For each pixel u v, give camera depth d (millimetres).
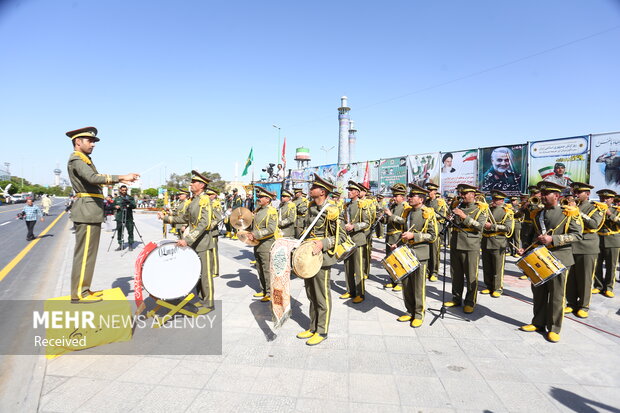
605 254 6613
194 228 5055
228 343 4289
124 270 8281
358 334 4625
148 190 65750
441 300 6223
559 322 4438
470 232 5574
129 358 3885
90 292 4426
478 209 5723
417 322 4902
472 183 13148
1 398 3152
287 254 4293
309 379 3461
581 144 10453
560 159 10898
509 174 12109
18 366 3748
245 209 7059
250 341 4359
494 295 6434
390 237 7160
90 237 4285
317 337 4316
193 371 3604
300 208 8742
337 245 4406
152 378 3465
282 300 4215
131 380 3428
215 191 10188
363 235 6090
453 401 3111
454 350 4152
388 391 3260
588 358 3977
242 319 5121
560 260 4668
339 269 8742
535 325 4805
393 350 4137
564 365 3803
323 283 4355
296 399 3123
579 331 4812
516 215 8195
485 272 6734
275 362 3809
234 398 3133
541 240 4641
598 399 3166
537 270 4453
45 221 24516
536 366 3775
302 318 5207
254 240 5680
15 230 18234
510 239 10617
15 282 7648
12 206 44625
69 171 4254
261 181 23625
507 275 8250
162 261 4496
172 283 4543
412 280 5008
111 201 11125
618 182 9797
